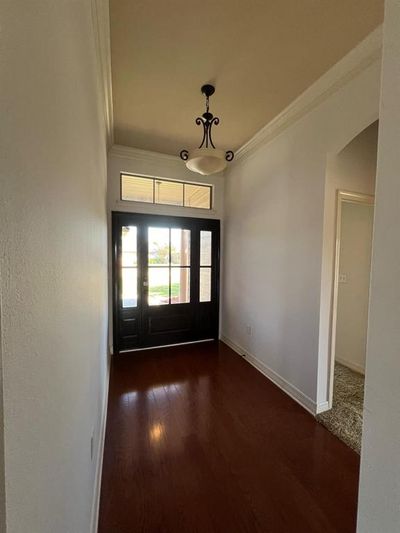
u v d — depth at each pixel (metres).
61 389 0.60
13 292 0.34
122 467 1.57
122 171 3.26
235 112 2.39
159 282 3.53
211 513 1.31
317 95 2.03
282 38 1.61
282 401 2.29
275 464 1.61
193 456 1.67
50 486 0.50
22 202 0.36
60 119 0.58
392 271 0.53
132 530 1.22
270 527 1.25
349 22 1.49
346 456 1.69
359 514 0.60
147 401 2.27
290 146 2.40
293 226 2.36
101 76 1.68
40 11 0.43
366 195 2.16
